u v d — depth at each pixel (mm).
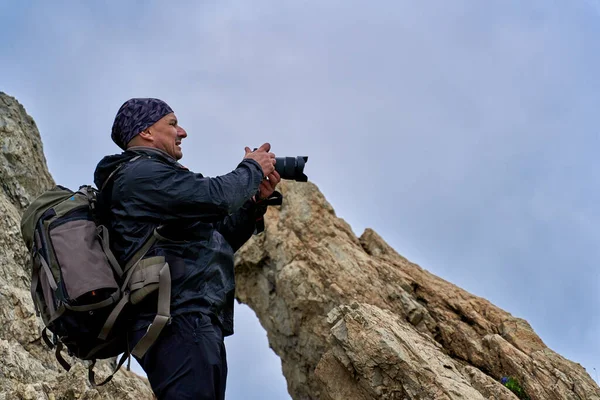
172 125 5805
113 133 5820
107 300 5059
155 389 5074
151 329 4922
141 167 5301
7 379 9758
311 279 15039
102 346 5312
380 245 16391
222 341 5355
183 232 5254
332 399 11086
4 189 13961
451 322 13805
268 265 16156
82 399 10016
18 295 11375
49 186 15242
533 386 12078
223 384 5215
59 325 5188
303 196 16906
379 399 10664
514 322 13664
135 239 5227
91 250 5176
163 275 5055
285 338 15398
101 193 5449
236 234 6152
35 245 5332
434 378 10523
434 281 15117
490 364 12836
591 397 11742
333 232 16094
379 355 10664
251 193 5477
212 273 5328
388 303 14297
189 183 5227
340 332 11109
